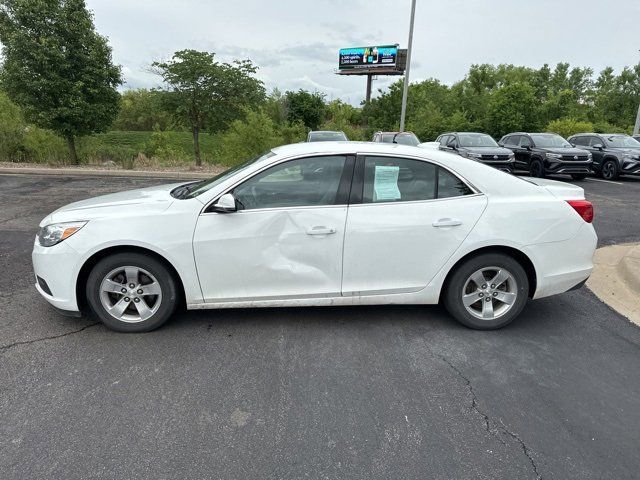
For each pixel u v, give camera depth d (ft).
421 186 11.76
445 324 12.60
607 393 9.54
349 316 13.00
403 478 7.14
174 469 7.25
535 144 52.03
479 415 8.76
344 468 7.34
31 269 16.51
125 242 11.01
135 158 54.95
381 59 192.24
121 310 11.63
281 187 11.53
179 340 11.46
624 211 30.66
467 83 158.81
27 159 53.72
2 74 41.45
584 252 12.26
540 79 156.15
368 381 9.83
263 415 8.64
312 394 9.33
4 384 9.46
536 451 7.80
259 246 11.37
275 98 150.51
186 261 11.26
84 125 44.88
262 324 12.39
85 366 10.21
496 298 12.19
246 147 53.67
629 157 47.96
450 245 11.64
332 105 179.11
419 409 8.91
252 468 7.30
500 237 11.62
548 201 12.00
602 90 137.80
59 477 7.04
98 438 7.93
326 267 11.61
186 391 9.35
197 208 11.28
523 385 9.78
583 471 7.36
